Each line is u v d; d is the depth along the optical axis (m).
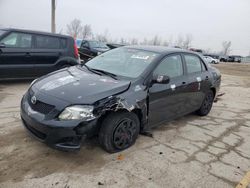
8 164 3.17
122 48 5.02
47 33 7.62
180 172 3.39
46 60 7.55
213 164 3.71
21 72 7.17
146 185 3.04
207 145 4.36
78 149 3.25
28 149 3.56
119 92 3.54
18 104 5.57
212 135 4.86
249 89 11.30
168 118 4.61
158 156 3.74
